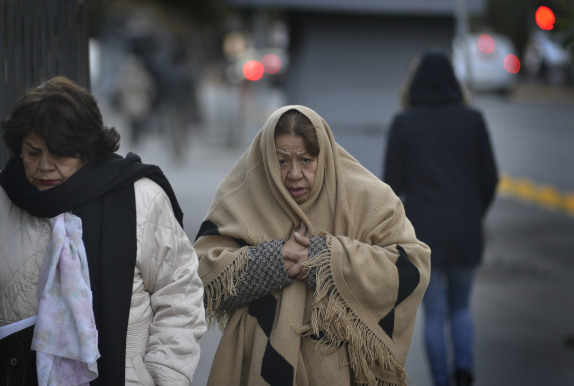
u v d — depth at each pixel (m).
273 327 4.27
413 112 7.28
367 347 4.17
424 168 7.11
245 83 27.56
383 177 7.30
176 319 3.82
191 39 34.84
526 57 52.31
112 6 26.91
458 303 7.27
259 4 13.31
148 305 3.86
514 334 9.11
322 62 13.50
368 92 13.54
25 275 3.70
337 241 4.21
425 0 13.16
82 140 3.65
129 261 3.73
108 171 3.74
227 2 13.55
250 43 48.97
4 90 4.99
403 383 4.32
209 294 4.31
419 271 4.27
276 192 4.32
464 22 12.94
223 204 4.47
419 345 8.80
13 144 3.67
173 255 3.86
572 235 14.66
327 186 4.34
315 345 4.25
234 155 24.72
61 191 3.65
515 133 29.19
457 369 7.02
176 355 3.79
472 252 7.07
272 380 4.18
